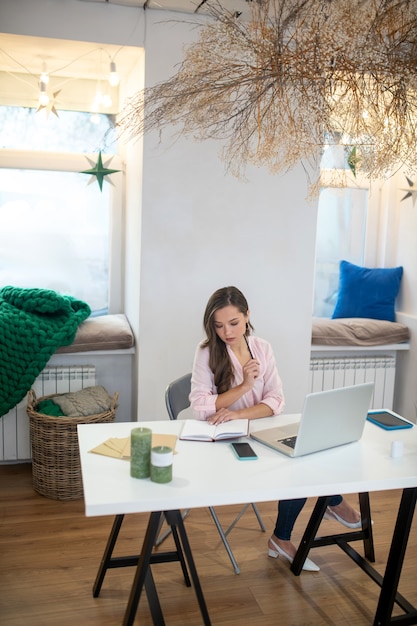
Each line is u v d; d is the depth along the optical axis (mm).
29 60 3686
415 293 4375
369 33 1793
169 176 3521
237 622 2420
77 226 4215
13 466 3842
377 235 4660
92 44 3355
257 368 2682
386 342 4281
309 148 1948
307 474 2104
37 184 4109
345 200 4574
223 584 2666
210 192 3592
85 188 4188
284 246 3756
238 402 2820
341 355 4328
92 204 4215
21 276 4184
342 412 2307
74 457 3379
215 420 2547
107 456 2209
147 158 3473
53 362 3807
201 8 3314
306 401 2156
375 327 4262
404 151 1963
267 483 2014
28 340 3475
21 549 2898
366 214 4625
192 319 3701
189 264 3639
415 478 2123
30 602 2504
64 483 3395
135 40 3361
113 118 4176
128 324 4000
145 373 3693
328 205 4559
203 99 1904
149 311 3635
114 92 4156
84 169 4098
